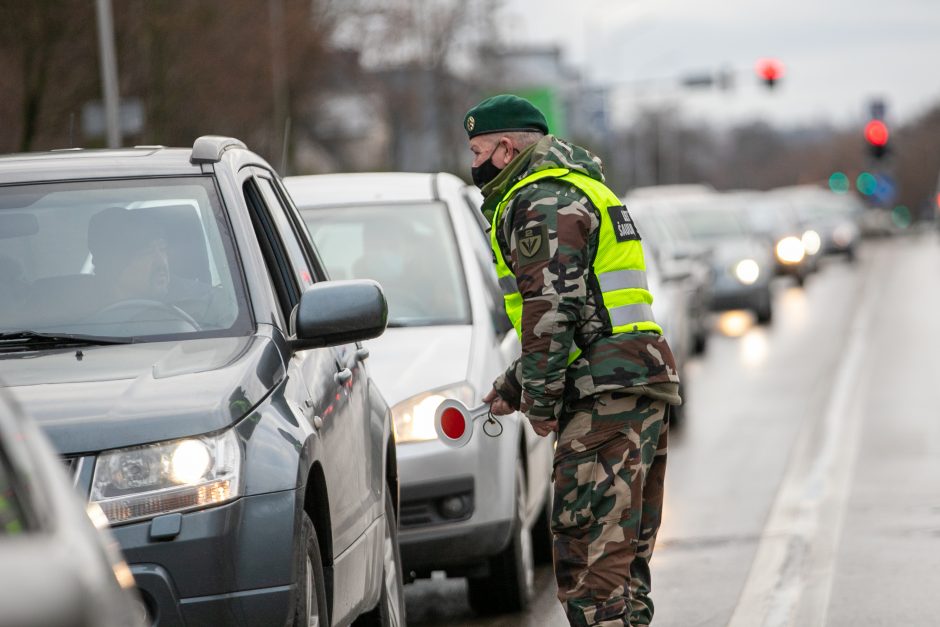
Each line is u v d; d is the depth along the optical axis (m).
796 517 24.02
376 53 140.50
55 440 10.26
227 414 10.73
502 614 18.98
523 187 13.32
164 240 12.73
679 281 41.34
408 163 182.38
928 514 23.66
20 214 12.88
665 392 13.49
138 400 10.65
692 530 23.38
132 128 59.84
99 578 5.79
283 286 13.51
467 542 17.83
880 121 112.75
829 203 130.62
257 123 106.12
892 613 17.81
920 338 55.88
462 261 21.05
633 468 13.44
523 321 13.12
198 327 12.22
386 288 20.72
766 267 66.19
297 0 110.81
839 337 58.53
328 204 21.73
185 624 10.24
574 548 13.56
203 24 82.69
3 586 5.21
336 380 13.51
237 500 10.52
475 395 18.31
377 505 14.49
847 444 31.64
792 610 18.17
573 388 13.41
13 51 68.12
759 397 40.78
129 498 10.24
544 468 21.58
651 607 14.38
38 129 69.88
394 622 15.09
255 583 10.46
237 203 13.07
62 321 12.21
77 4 66.38
